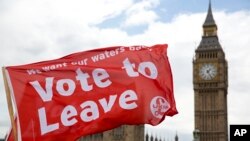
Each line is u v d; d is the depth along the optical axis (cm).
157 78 1196
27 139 1042
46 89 1077
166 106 1191
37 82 1073
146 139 14900
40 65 1094
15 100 1047
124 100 1139
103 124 1112
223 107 16600
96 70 1134
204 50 17200
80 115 1097
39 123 1056
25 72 1073
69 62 1127
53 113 1074
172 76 1227
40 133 1056
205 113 16688
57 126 1073
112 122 1123
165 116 1191
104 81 1134
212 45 17200
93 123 1101
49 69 1097
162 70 1215
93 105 1111
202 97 16875
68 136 1080
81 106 1102
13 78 1059
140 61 1192
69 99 1095
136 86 1159
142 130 11712
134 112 1145
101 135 11262
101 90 1127
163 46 1246
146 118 1158
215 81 16800
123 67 1167
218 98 16688
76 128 1089
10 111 1039
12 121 1033
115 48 1184
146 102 1160
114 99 1133
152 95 1173
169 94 1209
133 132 11256
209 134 16412
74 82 1107
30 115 1052
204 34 17612
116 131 11312
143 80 1176
